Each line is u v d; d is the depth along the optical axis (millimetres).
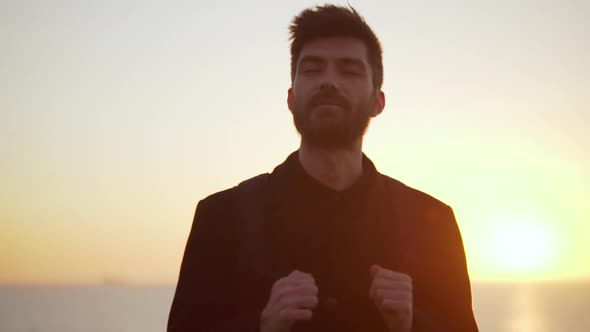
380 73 2764
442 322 2531
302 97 2572
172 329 2539
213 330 2422
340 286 2461
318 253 2494
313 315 2420
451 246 2701
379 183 2668
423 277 2576
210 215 2646
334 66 2580
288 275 2395
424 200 2758
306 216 2539
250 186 2674
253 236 2533
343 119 2518
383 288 2283
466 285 2701
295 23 2719
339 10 2666
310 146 2596
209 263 2572
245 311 2457
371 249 2523
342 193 2570
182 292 2582
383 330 2438
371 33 2678
